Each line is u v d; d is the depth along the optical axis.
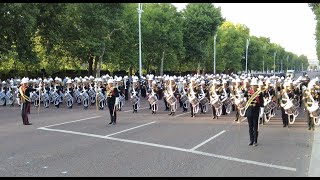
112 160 10.29
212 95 21.27
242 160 10.43
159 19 58.22
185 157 10.74
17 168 9.38
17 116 21.81
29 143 12.80
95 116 21.72
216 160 10.41
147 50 58.38
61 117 21.16
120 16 49.94
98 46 45.56
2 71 44.16
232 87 23.66
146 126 17.47
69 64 50.34
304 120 20.34
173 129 16.53
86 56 46.91
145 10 58.03
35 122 18.80
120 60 53.56
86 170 9.20
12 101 29.47
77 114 22.89
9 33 35.62
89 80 30.56
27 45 37.03
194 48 70.38
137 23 53.84
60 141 13.20
